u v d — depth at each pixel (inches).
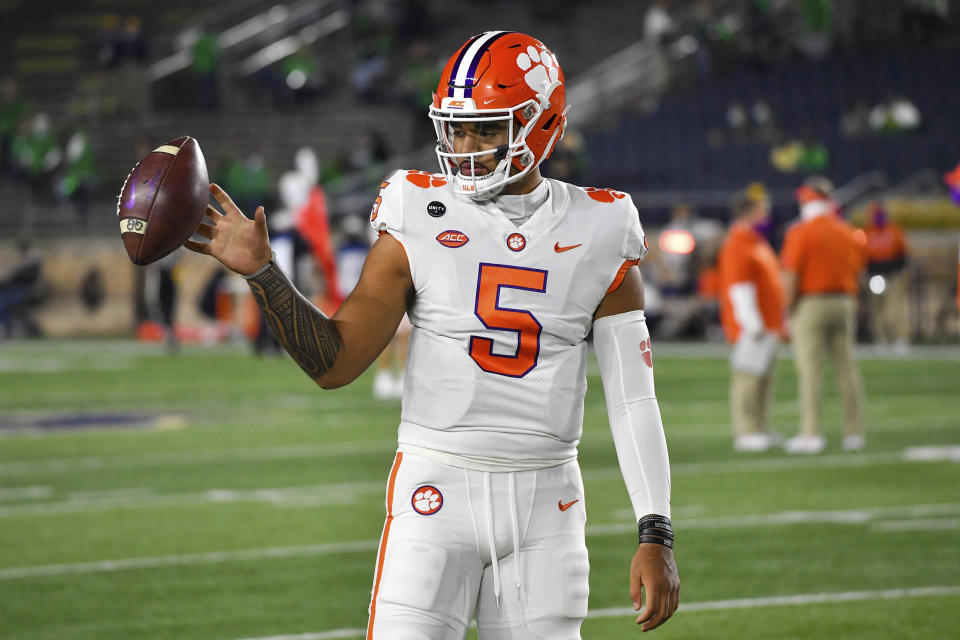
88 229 4397.1
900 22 4439.0
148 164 474.3
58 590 1023.0
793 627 896.3
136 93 4913.9
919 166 3786.9
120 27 5123.0
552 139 500.1
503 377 484.1
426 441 487.8
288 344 478.0
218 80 4965.6
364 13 4921.3
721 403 2250.2
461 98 486.3
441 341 486.9
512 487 483.8
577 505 497.4
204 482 1531.7
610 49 4835.1
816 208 1699.1
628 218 505.4
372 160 4313.5
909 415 2070.6
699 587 1013.8
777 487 1450.5
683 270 3501.5
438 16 5083.7
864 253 3088.1
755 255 1713.8
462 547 480.7
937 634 874.8
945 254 3447.3
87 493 1469.0
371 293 488.4
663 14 4453.7
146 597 998.4
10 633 901.8
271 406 2313.0
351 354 483.8
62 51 5295.3
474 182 488.1
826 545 1157.7
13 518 1323.8
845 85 4183.1
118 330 4256.9
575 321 493.4
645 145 4128.9
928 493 1409.9
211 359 3319.4
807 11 4362.7
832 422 2016.5
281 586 1030.4
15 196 4704.7
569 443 498.0
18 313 4173.2
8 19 5428.2
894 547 1147.9
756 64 4306.1
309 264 3090.6
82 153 4466.0
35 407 2333.9
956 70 4141.2
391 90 4825.3
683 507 1343.5
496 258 487.2
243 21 5231.3
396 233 489.7
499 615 485.1
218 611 955.3
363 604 975.0
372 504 1381.6
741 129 4055.1
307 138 4744.1
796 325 1713.8
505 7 5034.5
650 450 495.5
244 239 471.8
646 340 508.4
